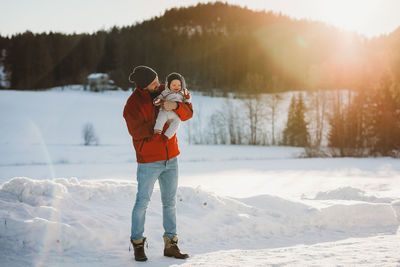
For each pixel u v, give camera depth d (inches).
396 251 120.3
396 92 1683.1
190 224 163.6
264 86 2554.1
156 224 160.7
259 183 643.5
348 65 2119.8
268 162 1247.5
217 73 4461.1
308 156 1574.8
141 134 121.5
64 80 4315.9
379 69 1985.7
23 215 140.8
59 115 2677.2
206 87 4067.4
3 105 2815.0
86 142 1951.3
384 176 796.0
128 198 184.5
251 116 2249.0
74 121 2559.1
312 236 169.9
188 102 129.3
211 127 2288.4
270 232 173.2
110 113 2822.3
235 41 5054.1
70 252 127.5
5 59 4264.3
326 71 2212.1
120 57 4453.7
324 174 855.1
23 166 1079.0
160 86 132.1
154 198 188.1
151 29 6136.8
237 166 1090.1
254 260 115.8
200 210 179.5
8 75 4252.0
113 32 4923.7
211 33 5620.1
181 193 194.2
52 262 116.4
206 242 154.9
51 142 1983.3
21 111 2699.3
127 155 1524.4
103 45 4677.7
